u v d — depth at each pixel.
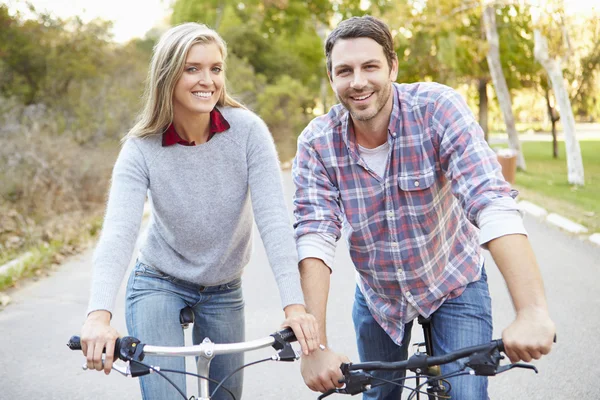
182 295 3.03
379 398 3.34
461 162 2.69
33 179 12.01
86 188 13.16
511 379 4.97
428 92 2.84
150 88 2.86
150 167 2.90
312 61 30.84
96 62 16.94
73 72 16.23
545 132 55.69
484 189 2.58
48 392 4.91
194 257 2.99
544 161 26.53
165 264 2.99
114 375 5.23
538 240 9.90
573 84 24.84
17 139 12.23
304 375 2.52
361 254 3.02
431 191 2.85
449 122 2.76
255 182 2.93
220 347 2.30
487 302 3.04
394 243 2.93
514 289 2.36
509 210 2.49
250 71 26.06
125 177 2.87
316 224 2.84
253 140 2.96
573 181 17.25
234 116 2.97
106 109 15.06
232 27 28.55
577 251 9.09
